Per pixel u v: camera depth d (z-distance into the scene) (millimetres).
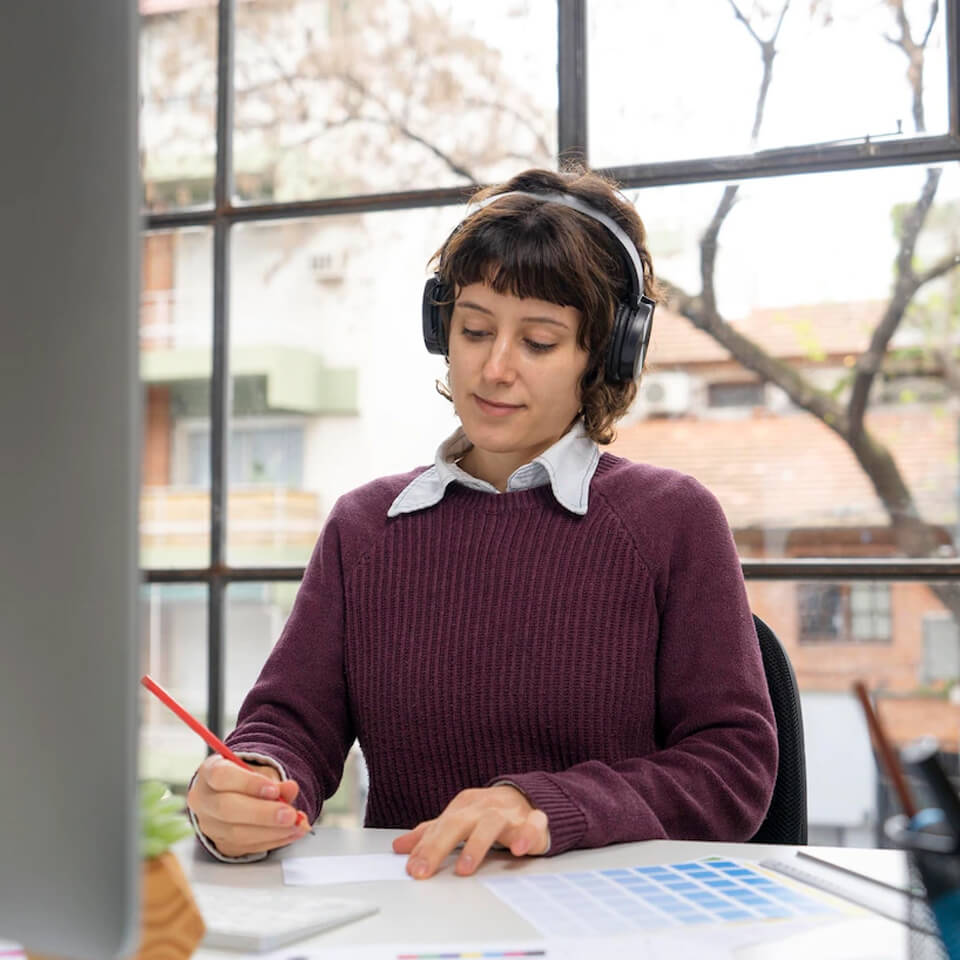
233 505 2617
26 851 483
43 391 475
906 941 650
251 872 919
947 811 586
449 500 1339
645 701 1250
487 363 1219
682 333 3207
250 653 2184
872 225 2770
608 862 919
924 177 1967
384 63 2484
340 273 4516
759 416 3740
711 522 1288
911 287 3021
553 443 1353
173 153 2338
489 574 1276
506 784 978
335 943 704
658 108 2002
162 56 2469
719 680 1203
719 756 1131
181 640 2184
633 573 1261
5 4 474
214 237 2227
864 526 3713
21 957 673
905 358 3240
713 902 790
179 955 633
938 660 5238
